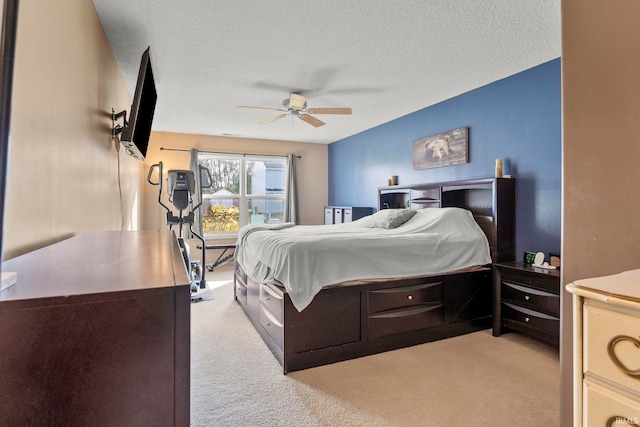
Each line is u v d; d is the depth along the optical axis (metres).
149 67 2.28
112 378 0.65
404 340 2.66
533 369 2.28
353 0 2.05
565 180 1.29
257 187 6.41
